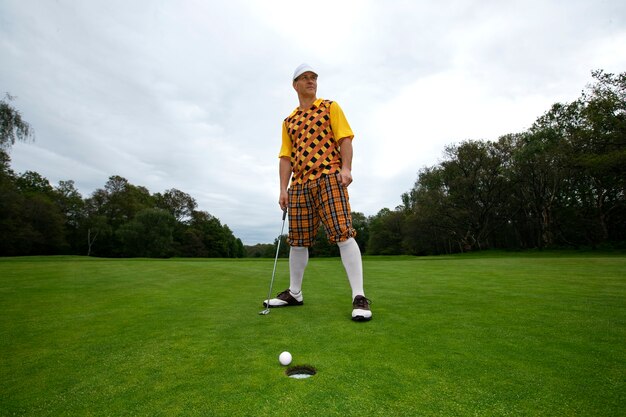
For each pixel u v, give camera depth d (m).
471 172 36.09
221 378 1.42
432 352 1.66
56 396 1.31
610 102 21.86
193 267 8.51
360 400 1.20
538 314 2.42
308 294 3.74
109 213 52.44
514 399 1.18
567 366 1.45
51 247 45.34
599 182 27.67
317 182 3.03
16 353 1.80
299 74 3.26
